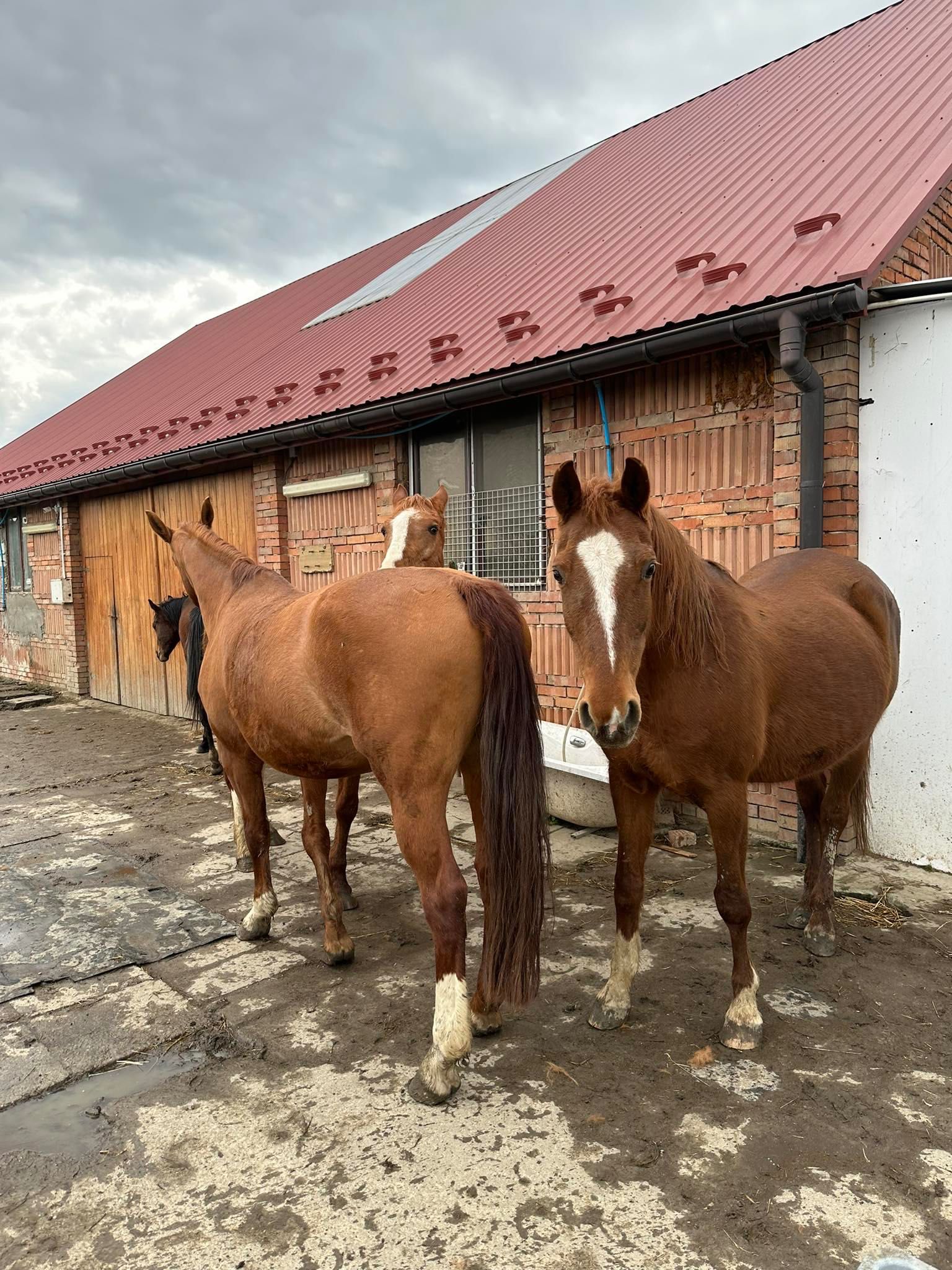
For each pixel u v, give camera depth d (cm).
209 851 515
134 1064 280
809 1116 241
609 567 222
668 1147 229
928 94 583
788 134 659
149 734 930
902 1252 183
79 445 1255
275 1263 193
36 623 1320
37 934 387
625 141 1002
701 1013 302
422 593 265
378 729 254
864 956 343
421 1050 285
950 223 521
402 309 881
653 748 269
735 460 482
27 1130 245
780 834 475
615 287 559
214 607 398
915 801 438
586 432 560
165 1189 219
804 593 333
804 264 432
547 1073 267
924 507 421
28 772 754
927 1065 267
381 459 717
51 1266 194
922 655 428
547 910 399
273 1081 267
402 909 416
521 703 256
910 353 418
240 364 1112
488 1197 212
